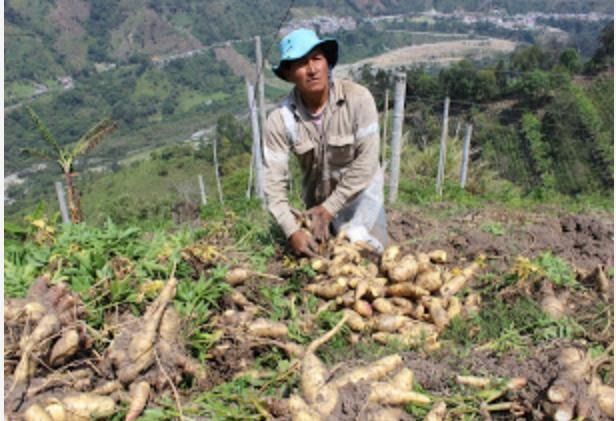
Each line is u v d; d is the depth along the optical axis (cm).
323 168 468
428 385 310
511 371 314
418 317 377
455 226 658
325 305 383
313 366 286
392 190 1010
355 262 430
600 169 3738
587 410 271
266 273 432
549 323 359
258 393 301
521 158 4106
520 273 410
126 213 2703
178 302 344
